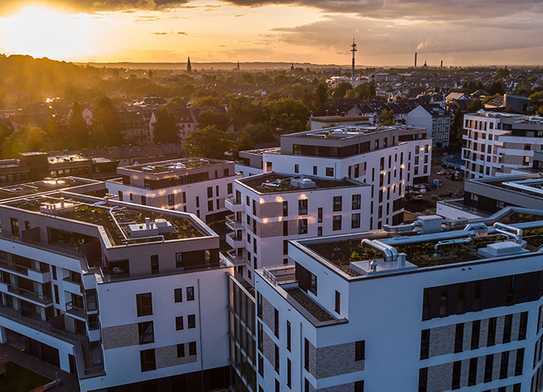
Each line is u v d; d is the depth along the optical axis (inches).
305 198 3235.7
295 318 1775.3
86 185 3700.8
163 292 2343.8
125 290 2278.5
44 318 2886.3
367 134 3909.9
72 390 2596.0
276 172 3914.9
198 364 2484.0
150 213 2883.9
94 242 2568.9
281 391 1961.1
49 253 2701.8
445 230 2208.4
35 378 2728.8
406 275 1676.9
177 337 2415.1
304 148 3789.4
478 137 6186.0
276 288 1950.1
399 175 4384.8
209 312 2453.2
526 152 4687.5
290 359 1852.9
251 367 2269.9
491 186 2758.4
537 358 1973.4
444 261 1850.4
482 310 1792.6
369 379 1713.8
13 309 3053.6
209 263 2460.6
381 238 2101.4
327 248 2023.9
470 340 1803.6
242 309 2305.6
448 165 7475.4
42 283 2778.1
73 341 2647.6
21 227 2933.1
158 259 2359.7
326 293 1790.1
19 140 7736.2
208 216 4630.9
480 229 2130.9
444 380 1806.1
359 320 1656.0
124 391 2381.9
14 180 5393.7
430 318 1733.5
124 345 2332.7
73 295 2701.8
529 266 1813.5
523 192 2637.8
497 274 1779.0
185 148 7032.5
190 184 4429.1
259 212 3176.7
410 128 6176.2
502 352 1860.2
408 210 5295.3
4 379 2726.4
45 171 5639.8
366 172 3843.5
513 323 1847.9
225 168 4746.6
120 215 2817.4
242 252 3501.5
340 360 1665.8
